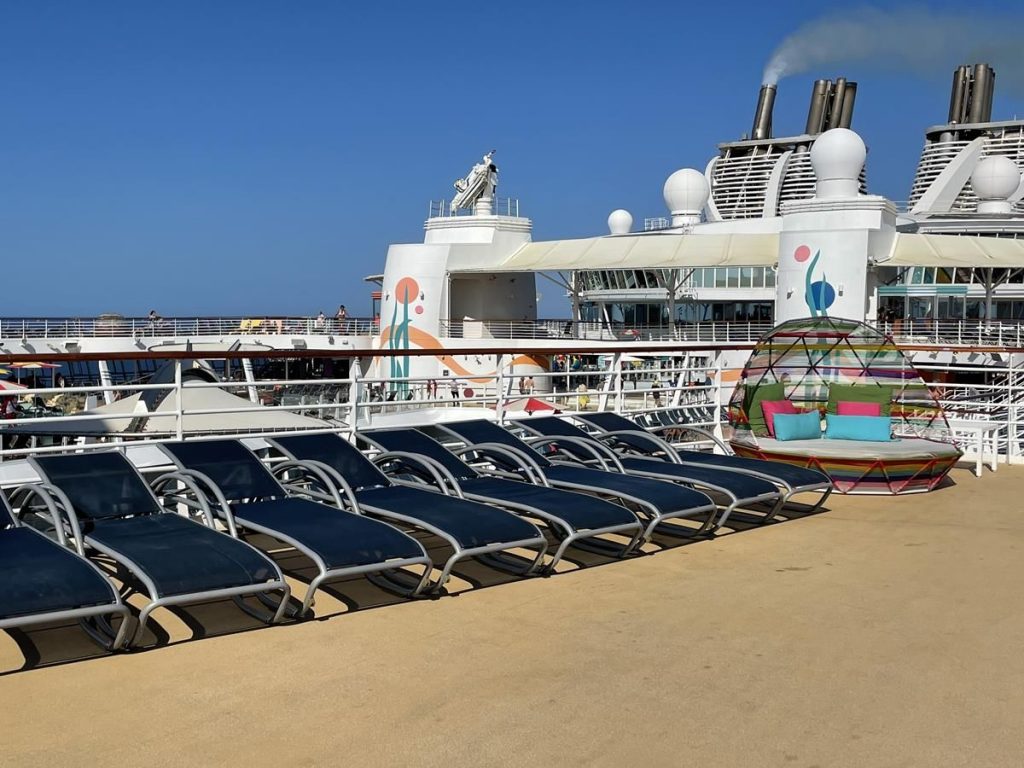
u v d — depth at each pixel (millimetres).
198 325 48938
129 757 3549
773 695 4145
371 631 4922
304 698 4086
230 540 5008
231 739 3701
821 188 31453
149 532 5133
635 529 6164
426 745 3660
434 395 35312
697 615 5223
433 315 41625
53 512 4957
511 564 6141
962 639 4871
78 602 4234
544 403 27078
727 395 28484
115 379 42406
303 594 5516
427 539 6867
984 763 3547
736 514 7852
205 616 5117
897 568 6234
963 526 7484
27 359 6340
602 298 48938
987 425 9906
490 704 4035
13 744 3645
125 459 5809
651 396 21219
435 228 43188
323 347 49656
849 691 4195
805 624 5090
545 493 6520
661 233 44500
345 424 11125
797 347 10836
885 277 35906
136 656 4539
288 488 6383
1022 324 33531
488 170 43219
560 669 4426
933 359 31703
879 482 8734
